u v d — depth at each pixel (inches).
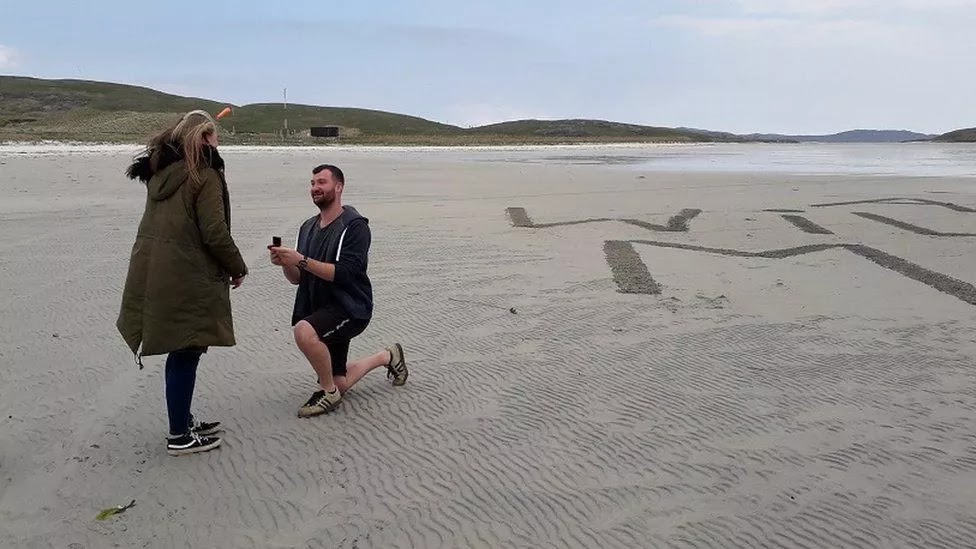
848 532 161.2
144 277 176.4
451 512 168.4
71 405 225.8
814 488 180.1
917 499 175.0
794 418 221.9
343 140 3836.1
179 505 169.3
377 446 200.8
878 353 283.0
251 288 386.9
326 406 220.4
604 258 473.7
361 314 217.2
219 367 262.7
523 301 362.9
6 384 243.1
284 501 171.9
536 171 1418.6
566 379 254.5
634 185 1064.8
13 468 185.2
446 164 1670.8
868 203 789.9
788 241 542.9
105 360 267.4
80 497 171.8
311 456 194.2
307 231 219.9
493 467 189.8
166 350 176.1
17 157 1378.0
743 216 679.7
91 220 616.7
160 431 207.8
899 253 493.4
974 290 384.2
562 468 189.8
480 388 245.4
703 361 274.2
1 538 155.3
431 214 696.4
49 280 393.4
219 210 176.1
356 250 211.6
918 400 235.8
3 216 636.7
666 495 176.6
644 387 247.1
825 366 268.4
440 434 208.8
